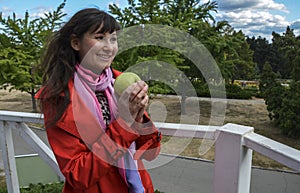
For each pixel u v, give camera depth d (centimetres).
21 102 1367
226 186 130
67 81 94
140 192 100
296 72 923
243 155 125
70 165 90
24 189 267
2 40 934
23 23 958
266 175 592
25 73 871
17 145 733
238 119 951
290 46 1073
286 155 99
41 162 314
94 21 89
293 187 539
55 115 91
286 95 899
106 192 100
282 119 872
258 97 1329
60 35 98
